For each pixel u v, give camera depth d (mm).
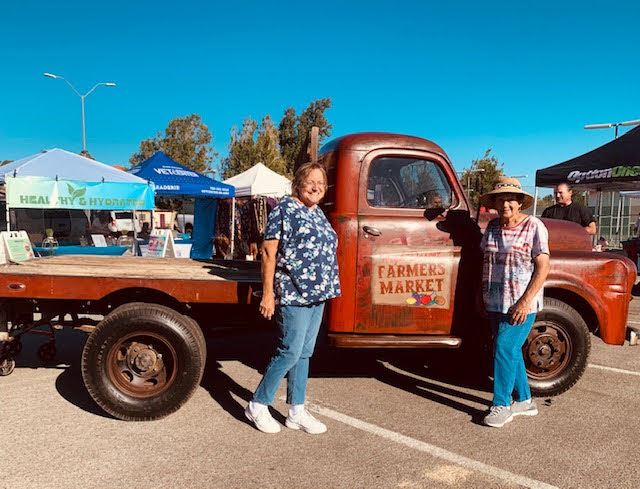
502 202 3375
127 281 3584
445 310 3848
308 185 3176
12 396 3941
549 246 4262
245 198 14922
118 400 3420
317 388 4285
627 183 11648
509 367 3475
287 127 49781
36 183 8141
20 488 2646
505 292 3383
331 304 3758
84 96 24609
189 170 12508
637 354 5527
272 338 5875
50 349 4809
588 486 2775
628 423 3627
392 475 2855
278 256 3176
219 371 4645
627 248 10250
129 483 2719
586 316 4258
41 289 3561
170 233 7973
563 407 3924
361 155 3766
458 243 3854
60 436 3260
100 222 10547
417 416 3709
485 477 2852
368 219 3760
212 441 3230
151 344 3525
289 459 3016
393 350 5484
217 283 3629
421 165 3906
